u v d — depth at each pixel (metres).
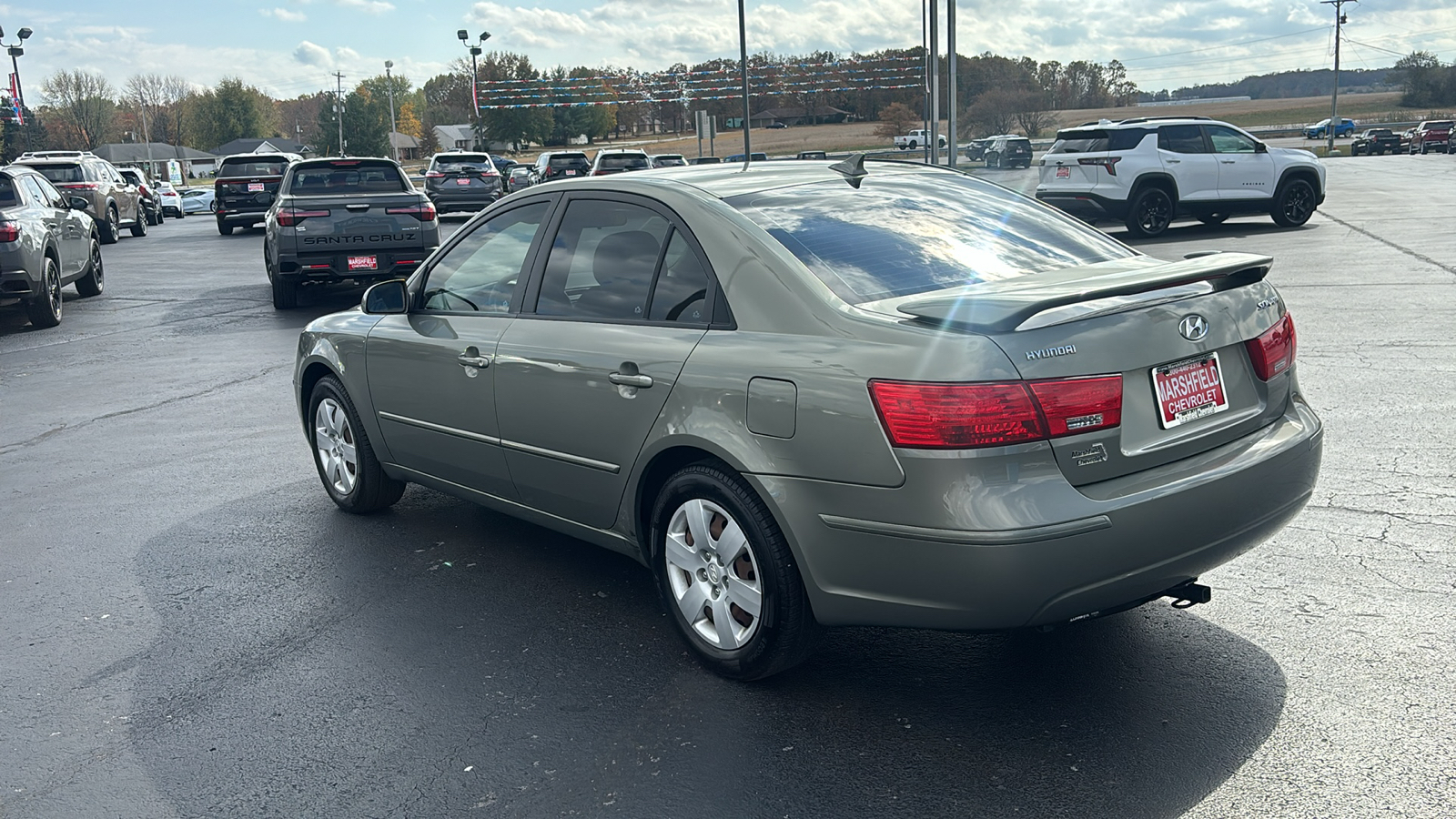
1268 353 3.51
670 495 3.69
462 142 161.00
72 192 25.72
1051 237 4.02
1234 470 3.24
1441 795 2.84
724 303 3.55
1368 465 5.57
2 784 3.24
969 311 3.02
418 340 4.77
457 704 3.60
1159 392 3.20
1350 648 3.67
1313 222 19.53
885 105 112.56
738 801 2.98
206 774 3.24
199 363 10.27
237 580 4.79
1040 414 2.95
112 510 5.87
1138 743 3.16
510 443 4.34
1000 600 2.97
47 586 4.80
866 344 3.13
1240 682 3.49
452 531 5.32
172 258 22.09
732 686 3.63
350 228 13.05
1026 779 3.01
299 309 13.77
